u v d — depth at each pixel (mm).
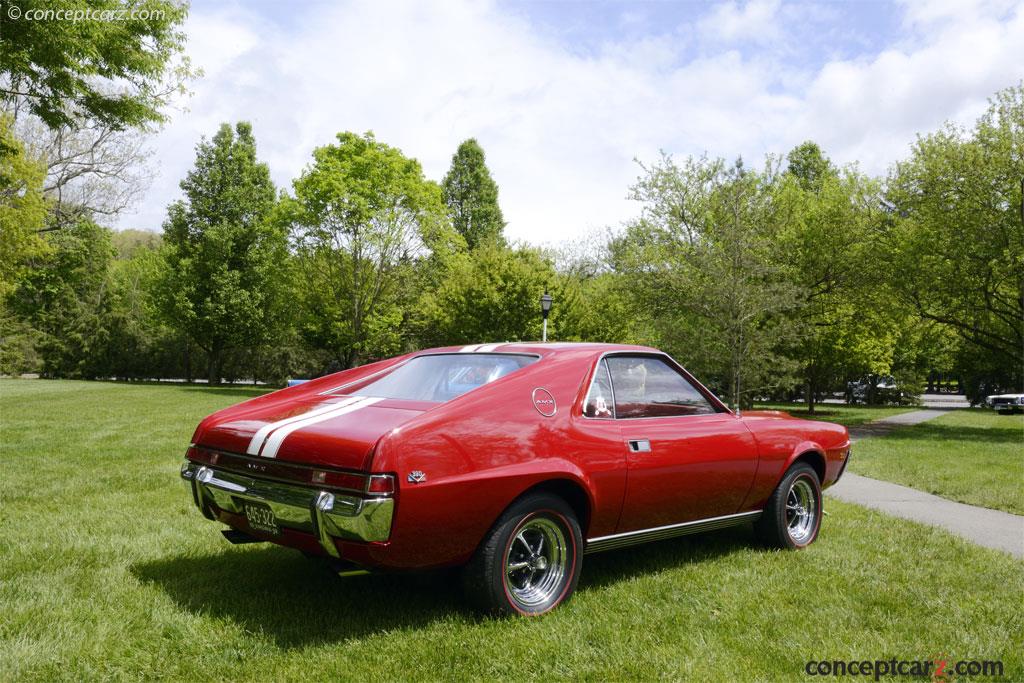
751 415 5484
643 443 4301
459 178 55062
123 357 55469
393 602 3969
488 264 28906
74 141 28438
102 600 3930
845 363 28750
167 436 12516
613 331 28672
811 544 5633
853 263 24250
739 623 3762
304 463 3436
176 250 45938
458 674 3076
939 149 21156
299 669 3105
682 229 23656
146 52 11250
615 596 4160
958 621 3869
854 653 3381
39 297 54719
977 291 21547
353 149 33938
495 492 3553
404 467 3273
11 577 4340
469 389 4113
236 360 53094
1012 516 7359
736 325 16891
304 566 4672
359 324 35156
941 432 20453
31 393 28656
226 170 46812
